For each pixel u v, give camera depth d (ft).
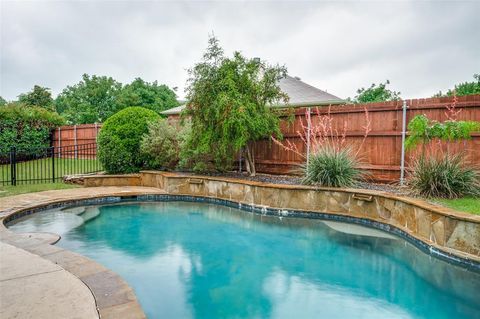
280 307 11.30
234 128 26.66
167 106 90.38
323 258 15.96
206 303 11.56
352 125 26.12
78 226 21.02
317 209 23.30
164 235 19.71
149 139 33.94
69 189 30.60
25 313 8.32
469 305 11.41
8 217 20.17
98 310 8.57
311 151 26.99
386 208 19.99
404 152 23.61
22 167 42.06
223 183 28.02
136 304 8.96
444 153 20.58
